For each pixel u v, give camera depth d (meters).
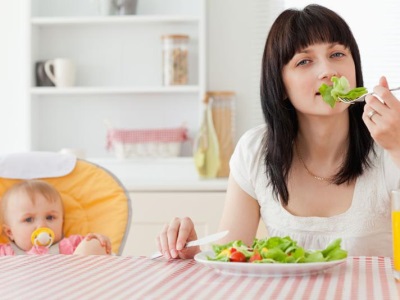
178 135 3.82
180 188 3.37
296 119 1.89
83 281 1.35
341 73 1.79
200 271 1.44
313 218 1.85
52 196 2.41
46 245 2.36
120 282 1.33
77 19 3.79
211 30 3.89
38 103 3.96
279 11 3.87
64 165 2.48
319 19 1.79
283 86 1.86
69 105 3.96
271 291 1.23
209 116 3.73
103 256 1.65
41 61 3.89
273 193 1.90
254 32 3.88
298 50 1.80
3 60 3.99
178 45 3.78
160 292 1.23
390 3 3.79
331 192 1.87
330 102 1.72
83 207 2.44
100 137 3.96
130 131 3.81
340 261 1.39
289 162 1.88
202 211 3.36
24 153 2.50
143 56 3.95
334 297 1.17
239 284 1.29
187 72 3.81
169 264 1.53
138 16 3.76
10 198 2.41
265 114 1.90
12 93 3.99
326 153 1.88
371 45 3.81
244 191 1.98
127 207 2.41
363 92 1.69
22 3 3.96
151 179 3.71
